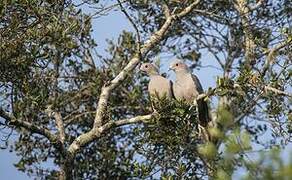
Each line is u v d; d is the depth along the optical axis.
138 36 15.24
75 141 13.99
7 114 12.55
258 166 5.83
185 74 15.75
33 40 11.99
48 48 12.30
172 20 16.27
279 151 5.73
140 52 15.39
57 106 15.47
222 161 6.04
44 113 15.41
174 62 15.94
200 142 12.31
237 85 12.21
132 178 16.52
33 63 12.02
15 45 11.70
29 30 11.97
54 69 14.59
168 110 12.23
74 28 12.72
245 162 5.93
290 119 12.45
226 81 12.23
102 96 14.74
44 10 12.26
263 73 12.98
